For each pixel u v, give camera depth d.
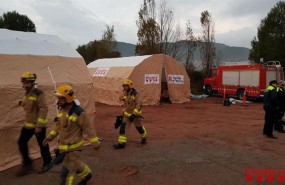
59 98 5.23
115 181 6.44
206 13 36.25
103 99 21.42
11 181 6.38
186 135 11.07
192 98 27.38
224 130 12.11
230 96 26.86
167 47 34.16
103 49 41.53
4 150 7.23
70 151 5.25
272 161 7.94
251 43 40.97
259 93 23.75
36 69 8.36
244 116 16.28
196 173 6.98
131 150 8.85
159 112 17.56
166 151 8.80
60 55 9.27
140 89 20.22
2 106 7.26
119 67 21.45
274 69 24.28
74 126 5.24
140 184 6.30
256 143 9.88
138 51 33.28
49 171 6.90
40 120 6.44
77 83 9.23
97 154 8.37
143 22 32.94
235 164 7.66
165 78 23.53
